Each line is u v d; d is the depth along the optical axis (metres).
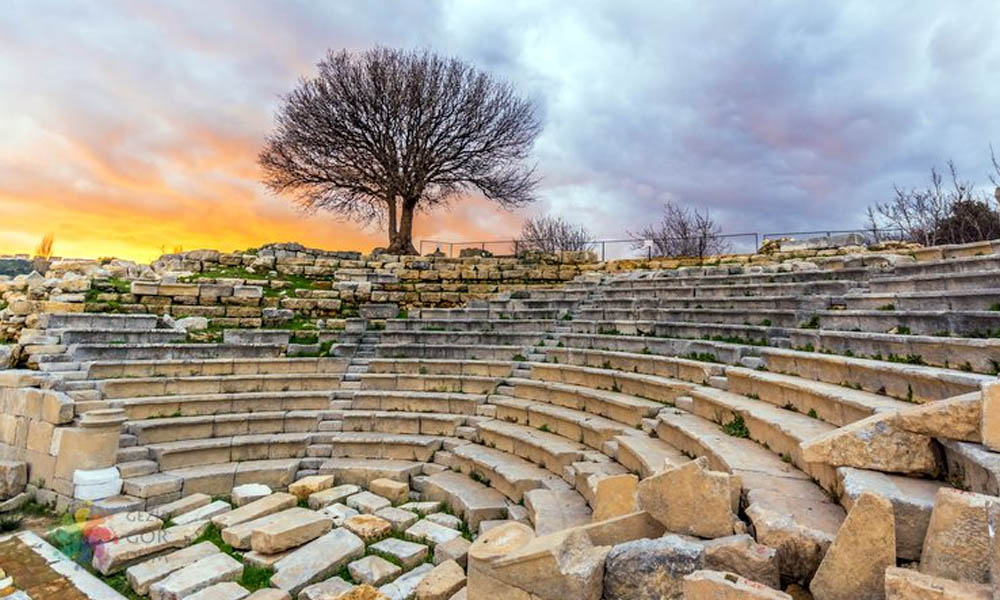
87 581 5.80
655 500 4.27
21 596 5.46
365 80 26.11
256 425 10.19
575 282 18.48
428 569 6.01
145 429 9.19
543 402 10.66
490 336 14.13
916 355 6.36
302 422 10.48
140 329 12.28
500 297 17.70
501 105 27.92
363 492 8.52
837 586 3.14
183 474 8.50
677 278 14.91
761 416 6.25
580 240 45.97
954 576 2.85
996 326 6.07
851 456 4.21
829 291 10.68
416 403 11.20
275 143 26.55
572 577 3.62
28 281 13.73
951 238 21.91
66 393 9.33
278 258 19.17
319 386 11.88
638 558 3.66
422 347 13.59
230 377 11.20
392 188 26.61
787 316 9.84
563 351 12.33
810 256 15.85
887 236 22.95
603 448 8.11
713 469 5.81
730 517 3.93
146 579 5.61
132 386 10.20
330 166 26.31
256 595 5.25
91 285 14.16
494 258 20.61
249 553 6.27
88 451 8.02
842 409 5.66
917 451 3.96
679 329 11.54
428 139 26.91
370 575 5.70
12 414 8.94
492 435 9.70
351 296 17.34
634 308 13.92
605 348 12.34
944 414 3.81
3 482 8.15
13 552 6.44
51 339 10.90
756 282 13.12
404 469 9.09
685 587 3.33
